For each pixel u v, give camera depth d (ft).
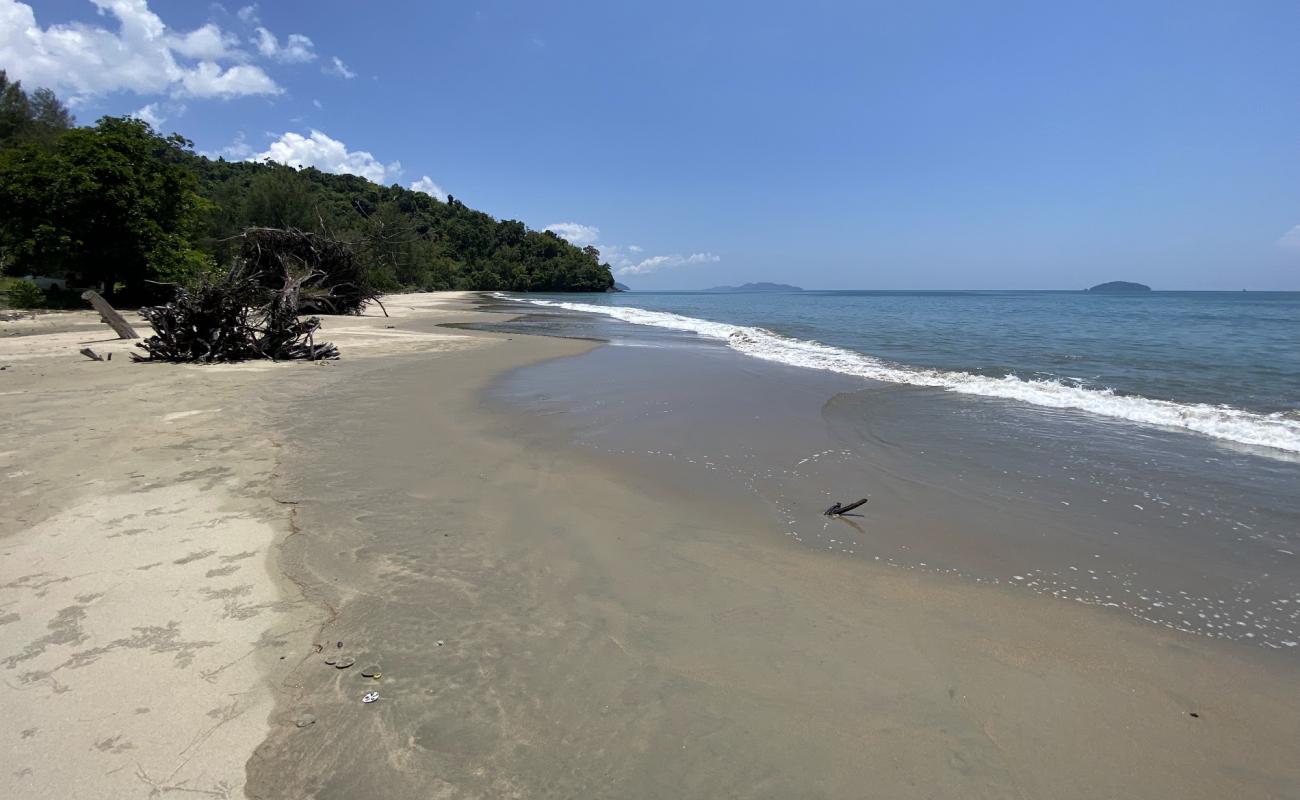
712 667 9.74
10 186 69.10
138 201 73.87
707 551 14.07
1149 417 26.99
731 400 30.71
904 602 11.99
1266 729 8.71
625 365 42.83
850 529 15.48
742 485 18.56
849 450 22.26
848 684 9.43
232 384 32.65
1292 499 17.37
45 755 7.39
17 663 9.05
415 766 7.51
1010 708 9.00
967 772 7.77
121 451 19.97
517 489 17.66
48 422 23.36
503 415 27.02
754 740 8.20
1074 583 12.85
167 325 40.11
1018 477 19.35
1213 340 58.08
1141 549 14.42
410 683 9.02
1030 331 71.00
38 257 72.64
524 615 11.03
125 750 7.53
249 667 9.20
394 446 21.57
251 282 43.37
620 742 8.07
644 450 22.06
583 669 9.55
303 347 43.70
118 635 9.84
